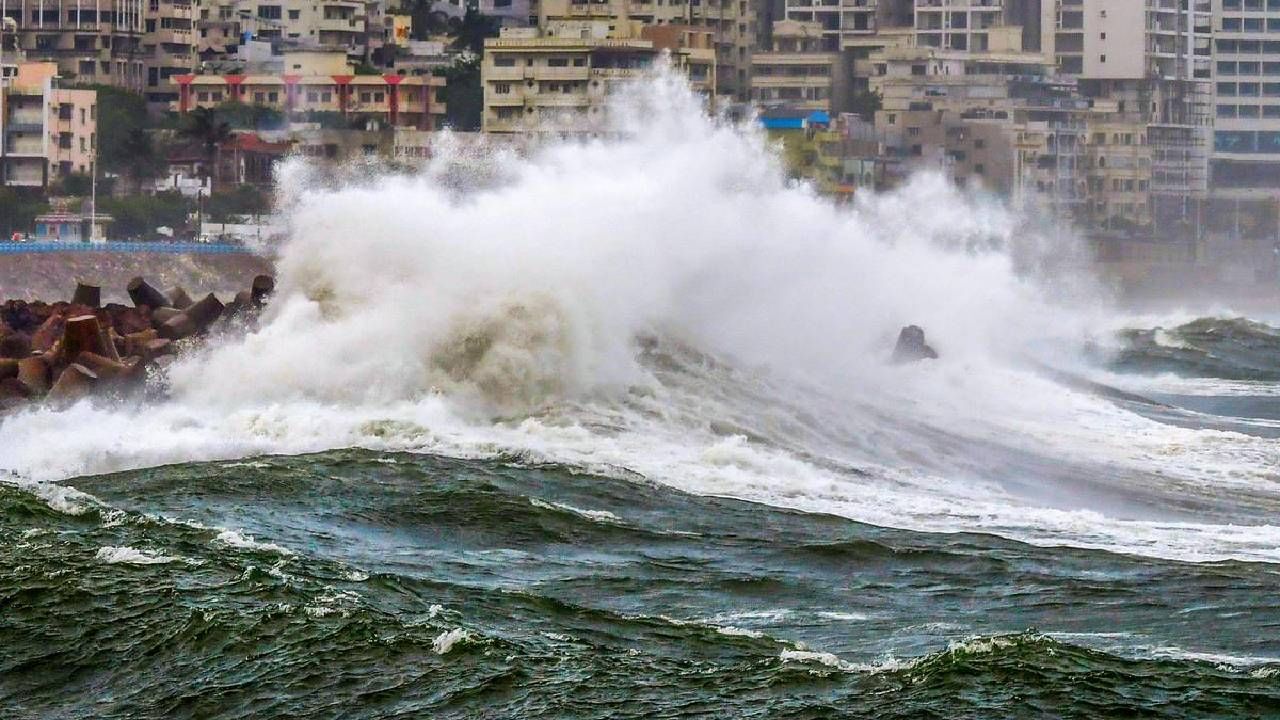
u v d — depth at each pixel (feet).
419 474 291.58
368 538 261.85
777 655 203.41
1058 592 238.48
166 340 406.62
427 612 216.74
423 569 245.45
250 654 202.28
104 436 316.81
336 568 235.81
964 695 187.62
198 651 204.23
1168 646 213.87
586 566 250.57
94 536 244.83
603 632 215.51
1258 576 246.88
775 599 236.84
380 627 207.00
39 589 220.43
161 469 294.46
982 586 242.17
